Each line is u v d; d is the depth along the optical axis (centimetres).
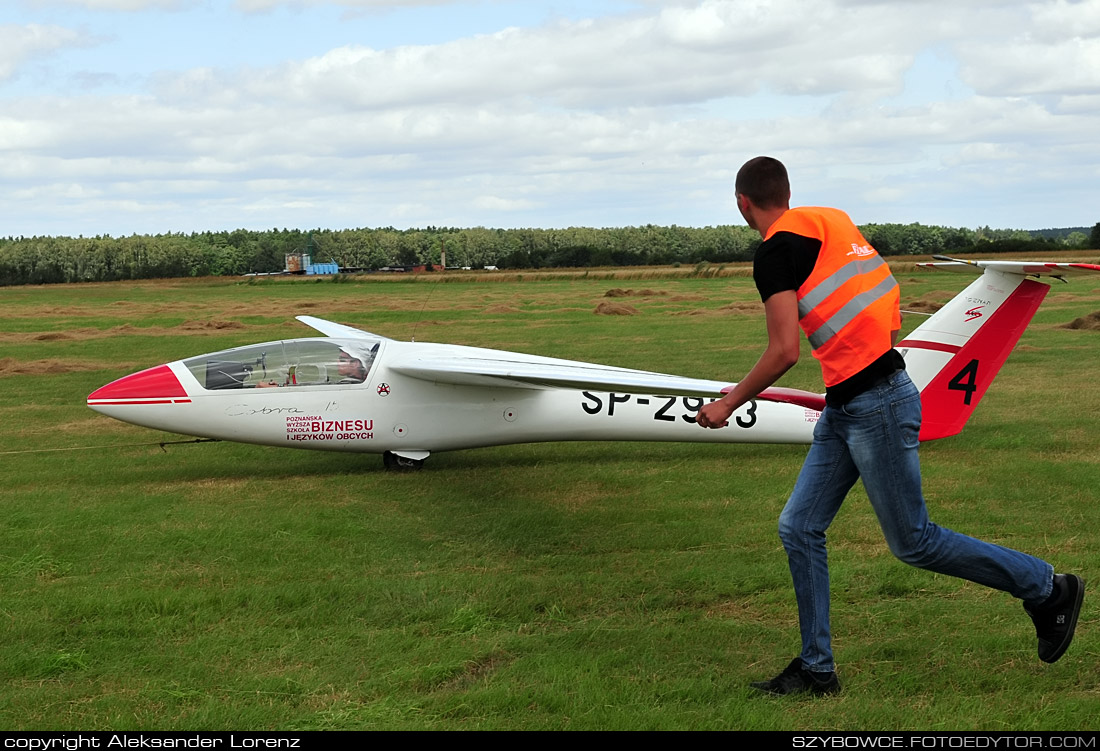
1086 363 1639
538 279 7975
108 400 975
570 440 1032
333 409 988
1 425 1362
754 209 413
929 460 926
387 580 607
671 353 2114
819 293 390
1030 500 765
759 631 501
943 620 506
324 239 15975
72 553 691
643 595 568
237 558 672
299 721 408
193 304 5212
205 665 474
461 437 1005
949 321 910
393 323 3256
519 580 601
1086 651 455
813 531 416
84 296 7038
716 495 830
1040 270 824
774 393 548
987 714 396
